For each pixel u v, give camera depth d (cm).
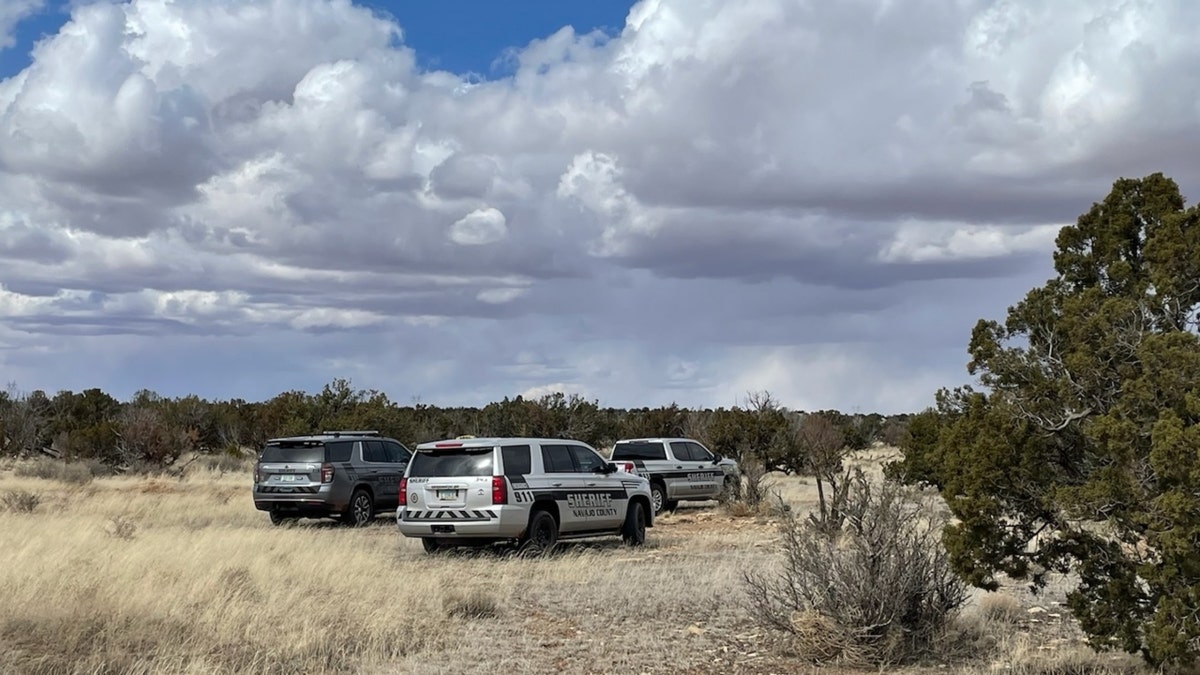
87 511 2295
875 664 911
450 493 1645
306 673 875
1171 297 785
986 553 825
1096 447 798
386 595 1195
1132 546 805
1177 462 684
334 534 2008
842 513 997
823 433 3384
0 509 2255
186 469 3956
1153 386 730
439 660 916
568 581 1362
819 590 949
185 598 1098
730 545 1838
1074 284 867
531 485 1664
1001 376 846
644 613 1133
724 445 3772
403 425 3716
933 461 895
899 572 927
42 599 1030
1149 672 810
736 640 1002
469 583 1331
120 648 912
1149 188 834
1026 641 962
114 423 4144
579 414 4394
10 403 4641
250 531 1872
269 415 4322
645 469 2470
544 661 917
